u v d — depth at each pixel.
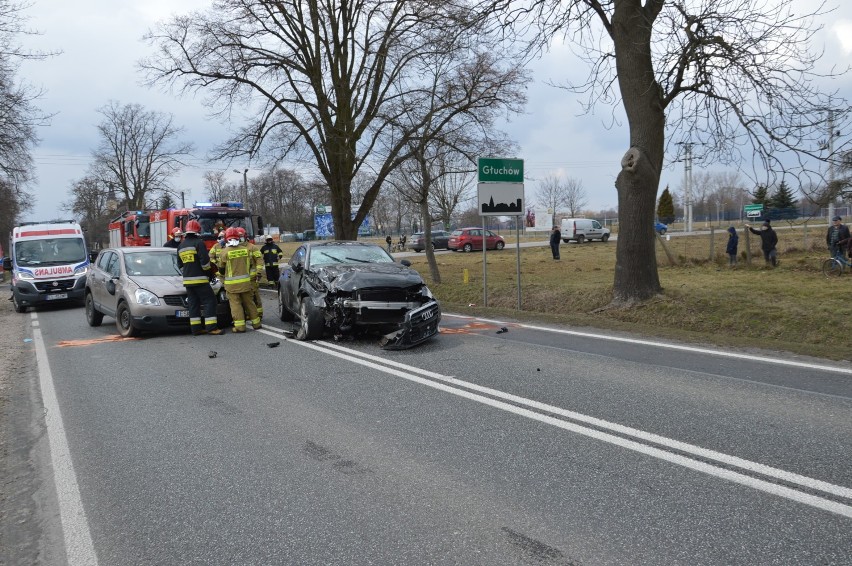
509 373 7.32
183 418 5.99
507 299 15.32
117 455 5.03
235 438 5.31
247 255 11.59
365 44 20.70
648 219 12.06
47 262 18.08
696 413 5.51
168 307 11.14
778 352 8.11
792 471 4.15
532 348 8.88
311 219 95.75
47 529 3.79
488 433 5.17
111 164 59.09
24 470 4.83
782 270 18.72
